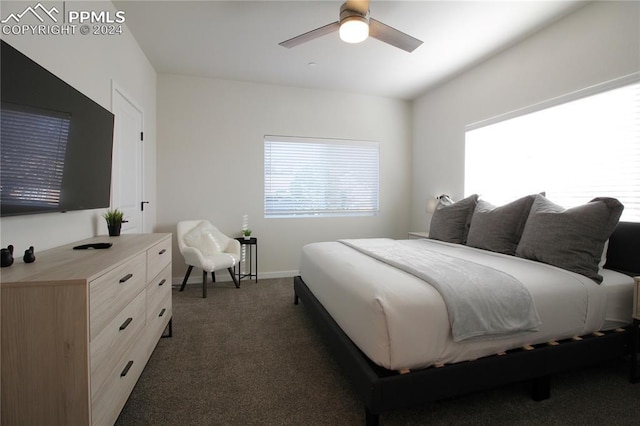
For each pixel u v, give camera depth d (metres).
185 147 3.77
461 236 2.96
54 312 0.92
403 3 2.29
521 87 2.85
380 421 1.40
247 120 3.96
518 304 1.46
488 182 3.28
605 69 2.20
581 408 1.51
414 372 1.29
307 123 4.18
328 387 1.67
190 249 3.24
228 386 1.67
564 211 2.02
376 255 2.21
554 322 1.55
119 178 2.50
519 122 2.92
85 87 1.91
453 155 3.77
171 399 1.56
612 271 1.98
